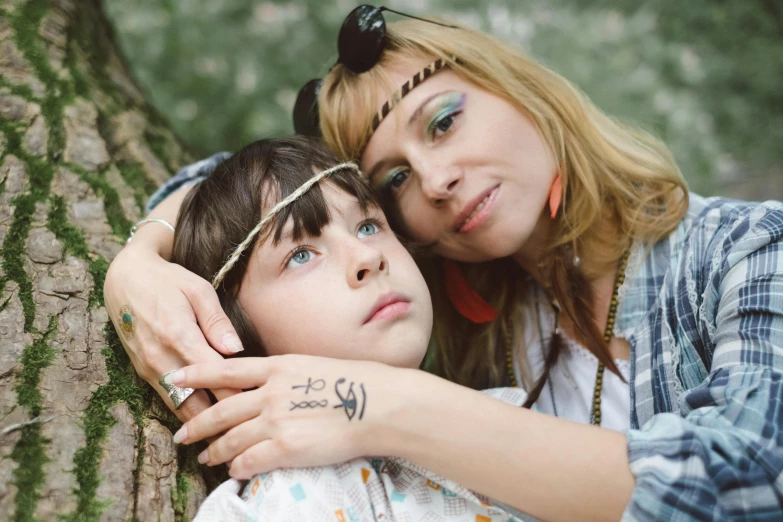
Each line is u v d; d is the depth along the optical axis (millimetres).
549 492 994
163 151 2002
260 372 1087
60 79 1771
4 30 1771
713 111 3877
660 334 1401
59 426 1039
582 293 1519
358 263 1159
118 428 1088
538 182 1489
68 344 1173
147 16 3018
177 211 1519
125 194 1662
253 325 1222
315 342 1168
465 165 1438
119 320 1200
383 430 1029
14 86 1658
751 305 1131
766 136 3865
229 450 1065
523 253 1653
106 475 1015
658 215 1509
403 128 1471
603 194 1555
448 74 1498
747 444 961
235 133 2922
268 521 1005
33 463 978
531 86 1575
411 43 1522
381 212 1358
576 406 1555
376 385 1051
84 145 1671
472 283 1775
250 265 1227
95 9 2229
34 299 1230
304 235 1209
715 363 1156
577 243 1557
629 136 1652
